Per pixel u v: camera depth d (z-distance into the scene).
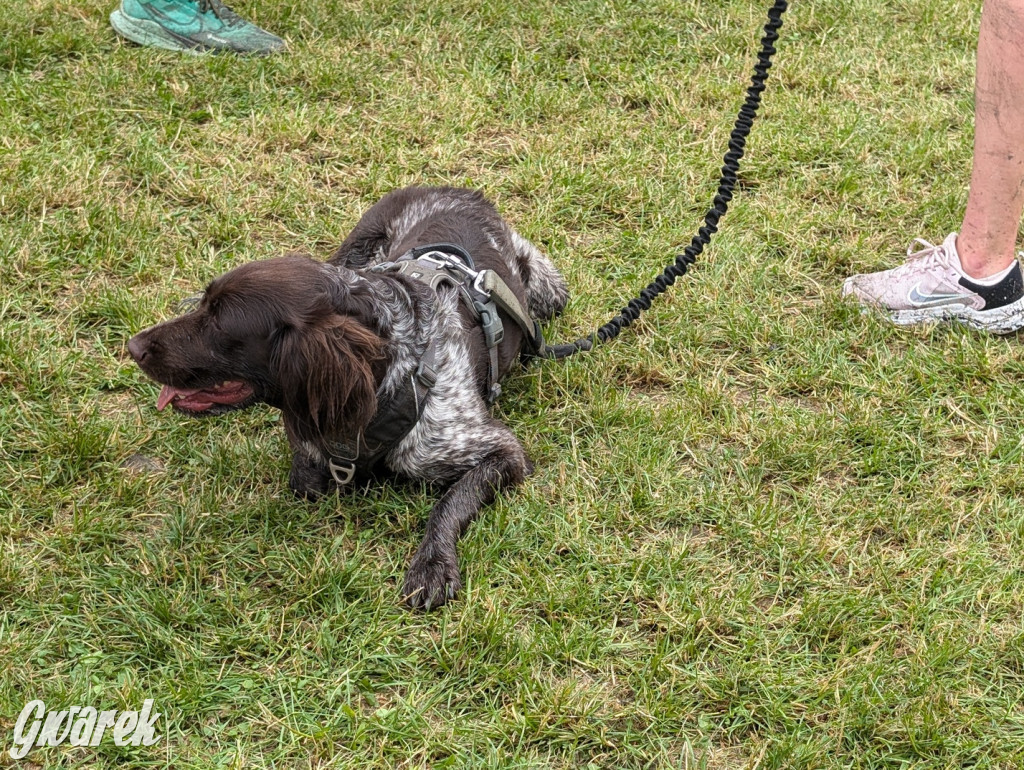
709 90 5.11
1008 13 4.25
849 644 3.96
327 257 4.61
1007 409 4.31
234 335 3.94
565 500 4.14
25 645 3.91
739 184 4.85
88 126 4.86
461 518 4.08
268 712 3.86
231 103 5.00
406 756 3.83
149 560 4.03
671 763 3.84
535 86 5.12
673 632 3.97
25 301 4.44
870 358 4.42
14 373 4.28
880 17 5.47
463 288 4.18
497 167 4.88
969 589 4.02
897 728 3.86
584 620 3.98
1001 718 3.88
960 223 4.72
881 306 4.50
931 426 4.28
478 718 3.87
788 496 4.18
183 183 4.72
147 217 4.62
